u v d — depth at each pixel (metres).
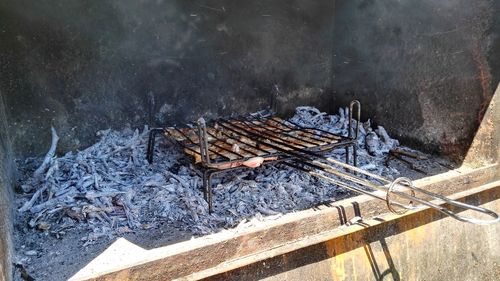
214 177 2.33
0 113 2.30
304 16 3.18
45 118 2.55
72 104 2.61
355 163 2.39
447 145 2.59
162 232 1.84
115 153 2.56
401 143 2.91
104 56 2.63
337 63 3.33
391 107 2.94
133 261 1.55
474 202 2.35
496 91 2.26
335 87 3.39
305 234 1.87
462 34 2.39
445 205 2.23
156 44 2.76
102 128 2.72
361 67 3.13
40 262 1.62
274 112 3.26
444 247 2.29
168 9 2.73
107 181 2.25
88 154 2.55
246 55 3.06
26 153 2.54
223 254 1.69
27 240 1.78
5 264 1.42
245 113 3.16
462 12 2.37
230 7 2.92
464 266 2.39
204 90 2.97
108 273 1.49
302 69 3.29
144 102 2.81
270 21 3.08
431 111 2.65
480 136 2.39
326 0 3.22
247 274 1.75
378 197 1.77
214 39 2.92
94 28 2.57
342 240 1.96
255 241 1.75
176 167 2.46
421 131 2.74
